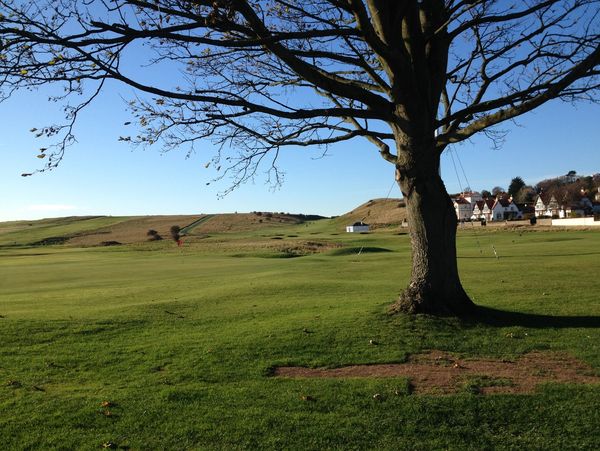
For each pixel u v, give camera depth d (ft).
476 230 244.83
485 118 31.55
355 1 28.53
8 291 71.46
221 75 35.81
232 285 64.95
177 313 43.70
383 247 179.22
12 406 21.53
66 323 39.11
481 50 38.50
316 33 28.55
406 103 33.94
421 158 34.47
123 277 90.17
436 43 35.70
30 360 28.96
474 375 24.30
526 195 495.41
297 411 20.38
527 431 18.49
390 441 17.93
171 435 18.54
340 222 505.66
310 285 61.11
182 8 27.35
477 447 17.46
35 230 431.43
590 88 33.50
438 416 19.74
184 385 23.77
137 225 460.55
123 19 25.98
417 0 34.40
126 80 27.09
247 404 21.18
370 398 21.44
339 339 31.22
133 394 22.63
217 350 29.89
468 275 66.44
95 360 28.81
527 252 108.99
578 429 18.38
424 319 33.76
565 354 27.53
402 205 504.02
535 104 29.66
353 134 34.65
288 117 31.19
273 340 31.55
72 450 17.66
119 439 18.33
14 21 24.73
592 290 48.16
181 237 329.11
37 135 26.61
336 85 32.73
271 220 533.14
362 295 51.08
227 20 27.61
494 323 33.83
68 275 98.27
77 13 25.57
